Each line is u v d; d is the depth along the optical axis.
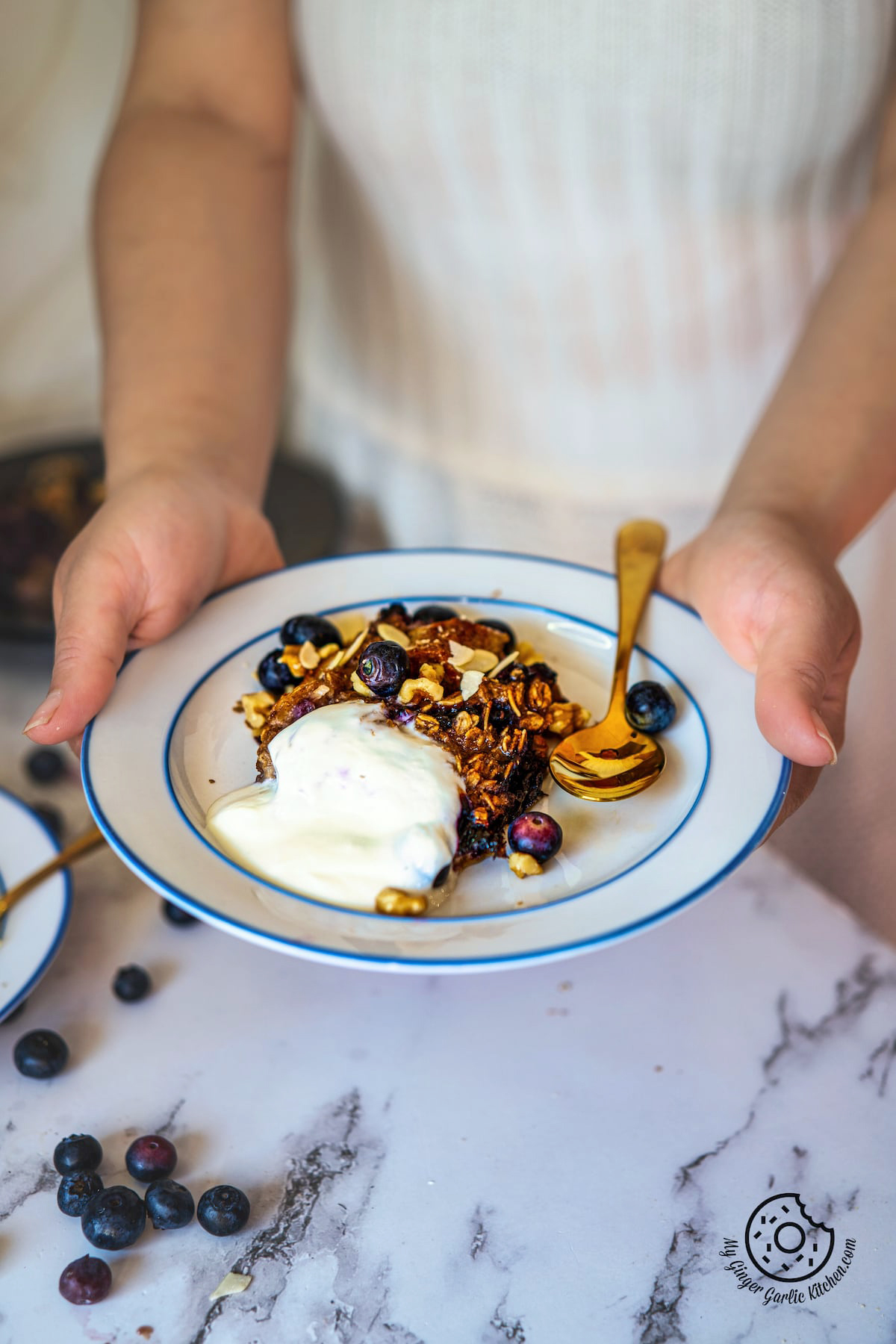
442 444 0.77
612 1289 0.45
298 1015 0.52
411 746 0.49
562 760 0.51
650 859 0.46
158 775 0.50
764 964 0.53
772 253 0.70
